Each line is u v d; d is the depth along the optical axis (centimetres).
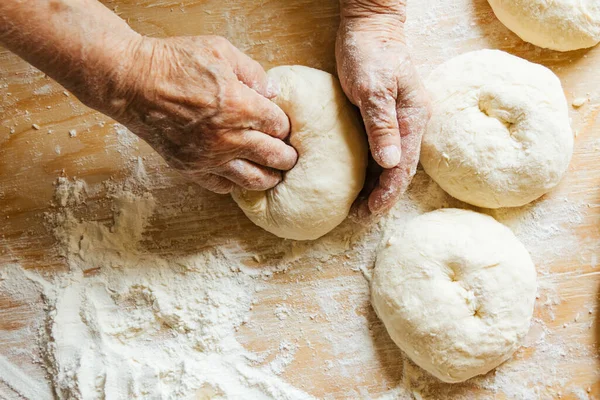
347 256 63
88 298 63
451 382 60
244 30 63
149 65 51
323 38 63
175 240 63
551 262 62
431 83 61
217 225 63
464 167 59
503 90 60
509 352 59
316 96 59
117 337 62
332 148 59
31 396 62
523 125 59
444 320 58
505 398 61
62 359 62
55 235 64
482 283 58
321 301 62
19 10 48
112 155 64
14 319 63
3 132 64
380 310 60
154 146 55
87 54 50
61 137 64
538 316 61
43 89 64
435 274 59
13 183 64
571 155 60
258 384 62
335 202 59
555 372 61
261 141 56
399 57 57
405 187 58
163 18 64
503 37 63
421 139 59
